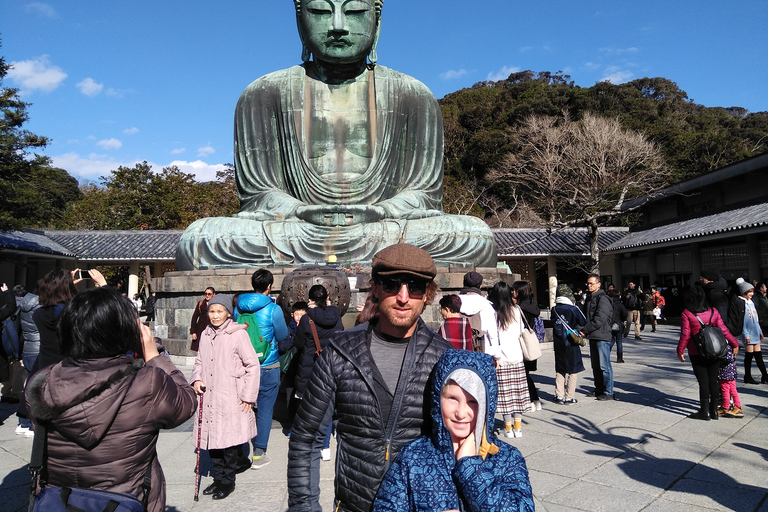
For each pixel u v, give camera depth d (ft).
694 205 90.12
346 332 8.85
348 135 43.04
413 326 8.71
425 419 8.04
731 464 16.76
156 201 115.55
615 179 100.53
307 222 39.91
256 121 43.34
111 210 114.73
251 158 43.29
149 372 8.29
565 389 27.12
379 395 8.18
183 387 9.02
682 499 14.19
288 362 21.11
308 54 43.86
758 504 13.82
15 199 66.23
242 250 37.93
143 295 88.17
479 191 143.33
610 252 91.56
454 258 39.04
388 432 8.05
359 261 37.96
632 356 41.88
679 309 81.30
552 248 90.07
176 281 36.32
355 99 43.60
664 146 126.93
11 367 27.48
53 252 77.25
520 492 6.66
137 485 8.18
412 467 7.07
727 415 22.66
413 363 8.25
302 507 8.18
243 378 15.19
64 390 7.67
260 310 17.88
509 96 170.50
